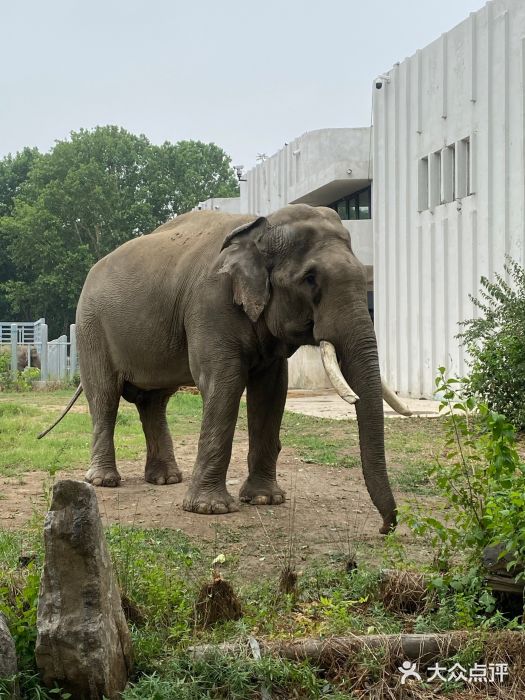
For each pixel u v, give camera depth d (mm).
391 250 26953
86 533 4480
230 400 8719
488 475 6012
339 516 8703
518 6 20016
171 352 9453
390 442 14039
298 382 29266
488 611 5520
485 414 5914
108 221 67938
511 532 5375
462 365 22672
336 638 5074
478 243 21875
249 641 5004
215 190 75938
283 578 6074
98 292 10172
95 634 4438
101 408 10312
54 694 4516
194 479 8867
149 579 5727
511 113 20422
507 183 20516
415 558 7051
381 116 27500
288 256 8203
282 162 36688
